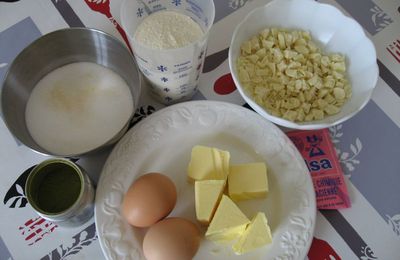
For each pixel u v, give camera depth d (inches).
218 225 24.1
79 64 30.3
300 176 26.6
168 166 27.6
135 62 26.9
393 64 31.4
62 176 25.2
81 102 29.0
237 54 29.2
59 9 32.2
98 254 25.6
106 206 25.5
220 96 30.3
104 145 24.7
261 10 29.0
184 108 28.3
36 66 28.9
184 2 27.5
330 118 27.3
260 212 25.2
